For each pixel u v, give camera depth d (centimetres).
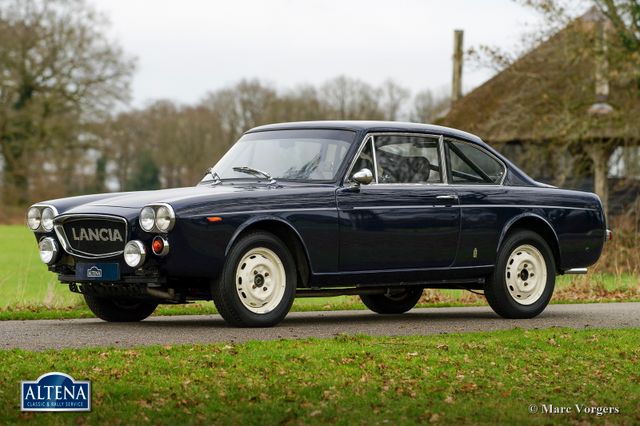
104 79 7419
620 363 975
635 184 4059
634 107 3822
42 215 1209
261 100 10706
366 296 1459
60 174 7456
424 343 1026
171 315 1400
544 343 1062
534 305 1359
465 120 5084
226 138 10800
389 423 716
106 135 7494
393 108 10219
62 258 1201
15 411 718
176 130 10725
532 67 3934
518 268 1350
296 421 714
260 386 804
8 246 4925
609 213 4278
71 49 7394
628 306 1581
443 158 1302
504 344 1048
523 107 4012
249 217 1139
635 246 2589
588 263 1415
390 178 1249
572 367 949
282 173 1230
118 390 775
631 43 3541
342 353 944
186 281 1179
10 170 7475
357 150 1229
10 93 7362
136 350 938
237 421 709
